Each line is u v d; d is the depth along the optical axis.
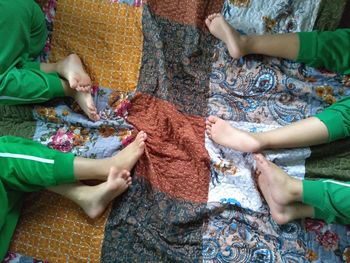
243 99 1.50
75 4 1.57
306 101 1.50
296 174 1.40
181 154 1.42
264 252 1.32
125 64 1.52
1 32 1.38
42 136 1.43
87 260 1.30
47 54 1.55
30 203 1.38
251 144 1.35
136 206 1.36
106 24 1.56
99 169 1.34
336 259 1.32
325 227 1.35
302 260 1.32
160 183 1.38
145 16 1.55
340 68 1.49
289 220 1.33
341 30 1.50
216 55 1.55
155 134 1.44
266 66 1.52
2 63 1.38
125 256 1.30
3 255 1.30
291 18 1.57
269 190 1.34
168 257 1.30
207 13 1.59
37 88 1.40
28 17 1.43
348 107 1.37
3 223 1.28
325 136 1.37
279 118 1.48
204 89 1.51
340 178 1.40
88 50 1.54
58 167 1.31
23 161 1.29
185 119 1.46
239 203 1.36
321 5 1.56
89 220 1.34
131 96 1.48
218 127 1.40
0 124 1.44
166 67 1.51
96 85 1.50
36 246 1.33
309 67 1.52
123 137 1.44
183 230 1.34
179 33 1.57
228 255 1.32
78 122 1.45
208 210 1.35
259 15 1.57
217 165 1.41
